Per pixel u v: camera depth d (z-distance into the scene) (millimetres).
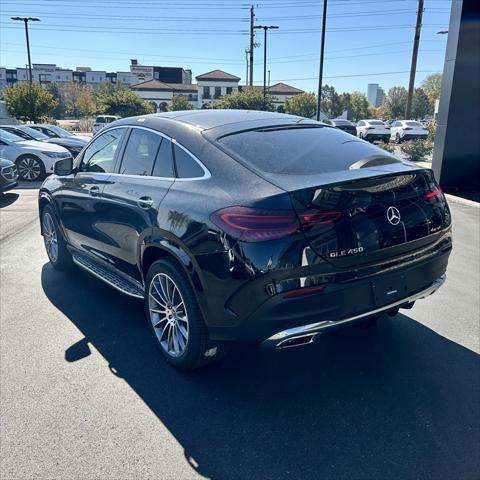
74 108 102062
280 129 3539
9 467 2469
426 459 2521
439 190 3449
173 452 2580
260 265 2617
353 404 2996
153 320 3582
